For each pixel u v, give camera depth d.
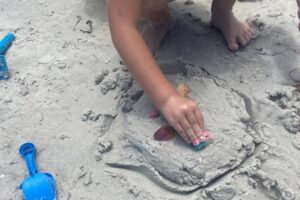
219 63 0.83
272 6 0.96
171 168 0.64
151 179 0.66
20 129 0.75
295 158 0.65
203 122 0.66
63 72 0.85
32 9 1.04
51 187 0.65
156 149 0.65
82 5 1.04
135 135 0.68
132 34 0.67
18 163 0.70
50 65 0.87
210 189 0.62
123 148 0.70
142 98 0.75
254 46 0.86
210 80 0.78
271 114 0.72
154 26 0.89
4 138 0.74
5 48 0.92
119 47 0.68
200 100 0.73
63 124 0.75
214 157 0.64
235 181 0.63
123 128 0.72
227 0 0.85
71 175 0.67
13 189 0.66
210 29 0.91
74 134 0.73
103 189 0.65
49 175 0.66
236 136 0.67
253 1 0.99
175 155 0.64
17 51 0.91
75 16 1.00
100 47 0.91
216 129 0.67
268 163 0.65
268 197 0.61
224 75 0.80
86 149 0.71
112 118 0.75
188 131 0.64
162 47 0.87
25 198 0.63
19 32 0.97
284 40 0.86
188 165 0.63
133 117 0.72
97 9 1.02
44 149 0.71
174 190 0.63
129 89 0.79
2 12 1.04
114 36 0.68
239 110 0.71
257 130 0.70
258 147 0.68
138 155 0.67
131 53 0.66
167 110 0.65
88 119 0.76
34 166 0.68
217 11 0.87
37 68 0.87
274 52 0.83
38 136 0.74
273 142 0.68
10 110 0.79
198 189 0.63
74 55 0.89
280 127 0.70
